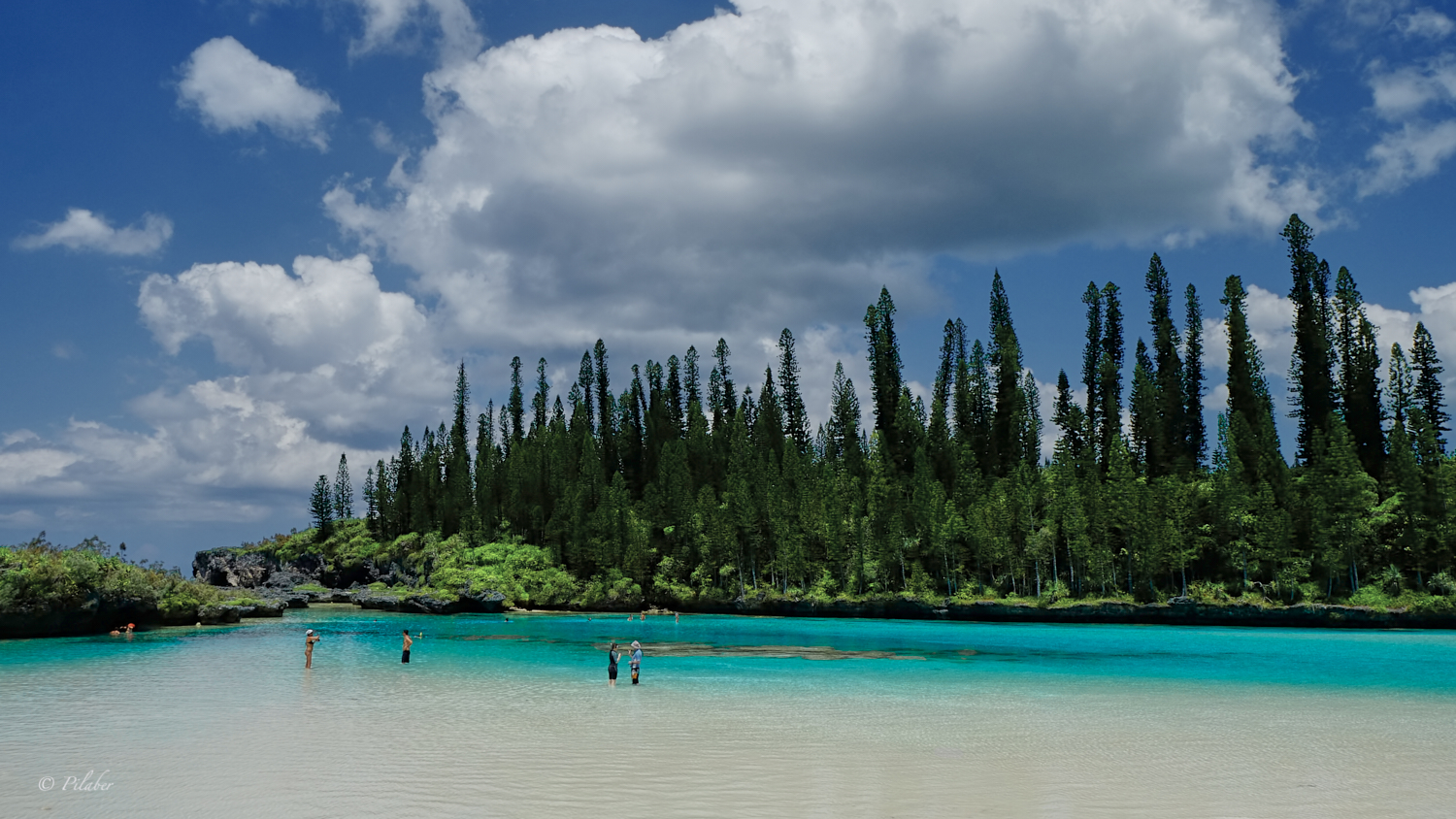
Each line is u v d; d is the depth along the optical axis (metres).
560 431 177.88
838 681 43.41
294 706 33.47
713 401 185.75
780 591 117.94
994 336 156.62
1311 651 62.28
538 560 138.88
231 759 23.53
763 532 124.12
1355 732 29.20
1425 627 84.38
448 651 61.16
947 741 26.77
